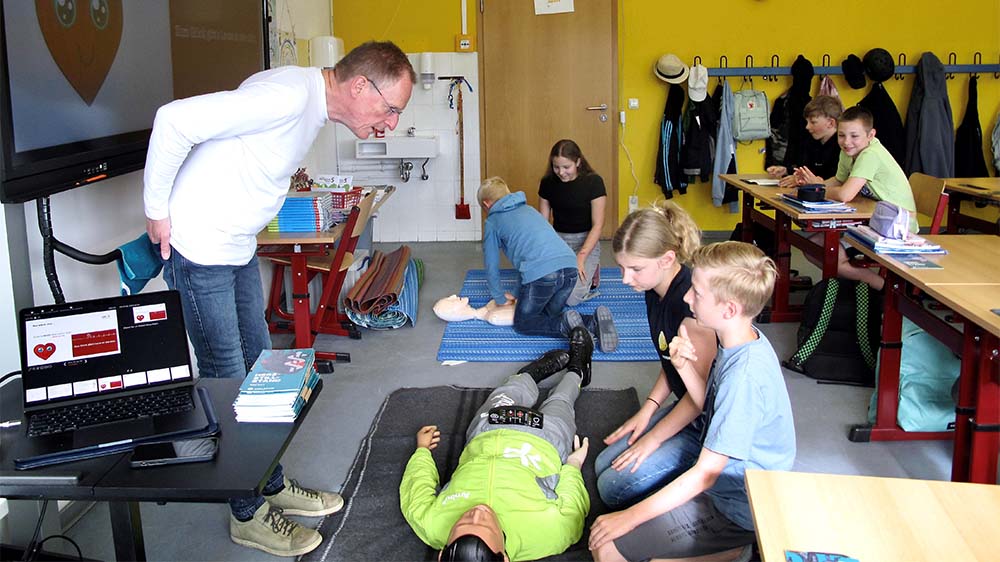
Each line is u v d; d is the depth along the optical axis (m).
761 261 1.82
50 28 2.20
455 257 6.16
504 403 2.82
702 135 6.45
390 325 4.37
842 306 3.53
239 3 3.71
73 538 2.41
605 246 6.48
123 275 2.39
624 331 4.28
